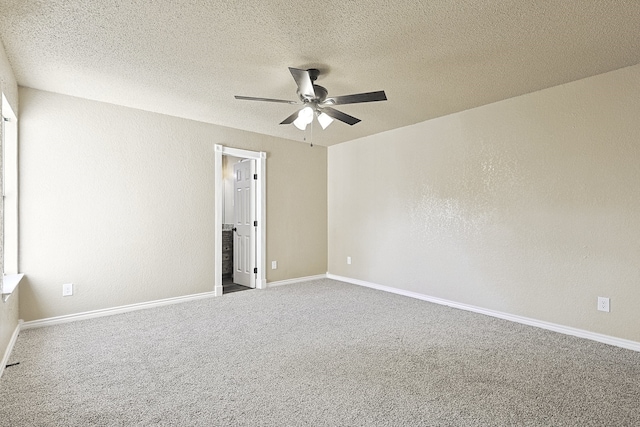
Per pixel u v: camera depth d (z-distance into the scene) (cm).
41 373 237
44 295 338
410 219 461
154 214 408
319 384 222
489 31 230
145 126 402
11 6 201
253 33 235
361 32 233
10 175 321
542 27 225
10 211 321
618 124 287
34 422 181
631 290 280
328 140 551
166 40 244
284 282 538
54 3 199
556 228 324
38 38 240
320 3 201
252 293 477
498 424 180
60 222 347
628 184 282
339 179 572
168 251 418
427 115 418
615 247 288
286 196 541
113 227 379
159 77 308
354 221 545
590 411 192
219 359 260
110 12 209
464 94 347
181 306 409
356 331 323
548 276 329
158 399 204
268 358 262
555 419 184
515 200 354
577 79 308
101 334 314
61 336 308
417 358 262
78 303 357
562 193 320
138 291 395
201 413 190
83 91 342
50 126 342
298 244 556
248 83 322
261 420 184
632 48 251
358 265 539
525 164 346
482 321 354
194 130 441
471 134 393
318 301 434
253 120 441
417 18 216
